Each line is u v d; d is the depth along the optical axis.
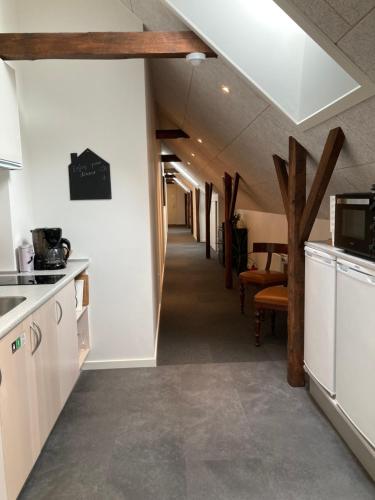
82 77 2.93
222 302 5.19
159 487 1.85
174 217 21.25
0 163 2.28
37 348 1.91
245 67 2.15
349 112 1.77
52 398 2.13
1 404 1.50
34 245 2.80
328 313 2.22
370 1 1.20
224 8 2.07
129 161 3.02
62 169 3.01
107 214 3.06
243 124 3.06
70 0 2.85
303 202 2.67
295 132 2.44
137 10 2.73
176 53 2.35
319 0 1.33
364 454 1.92
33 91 2.93
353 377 1.92
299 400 2.63
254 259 6.68
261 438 2.21
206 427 2.33
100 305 3.15
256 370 3.10
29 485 1.88
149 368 3.17
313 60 1.92
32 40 2.32
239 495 1.79
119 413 2.50
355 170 2.20
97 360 3.19
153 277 3.43
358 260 1.84
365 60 1.41
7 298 1.97
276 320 4.38
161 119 6.66
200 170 8.30
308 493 1.80
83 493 1.82
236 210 8.30
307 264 2.59
